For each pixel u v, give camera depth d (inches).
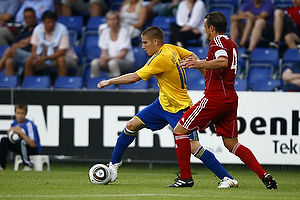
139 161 1180.5
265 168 1167.6
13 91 1230.3
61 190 697.6
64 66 1469.0
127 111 1192.2
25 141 1167.0
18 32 1685.5
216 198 612.7
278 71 1461.6
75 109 1207.6
